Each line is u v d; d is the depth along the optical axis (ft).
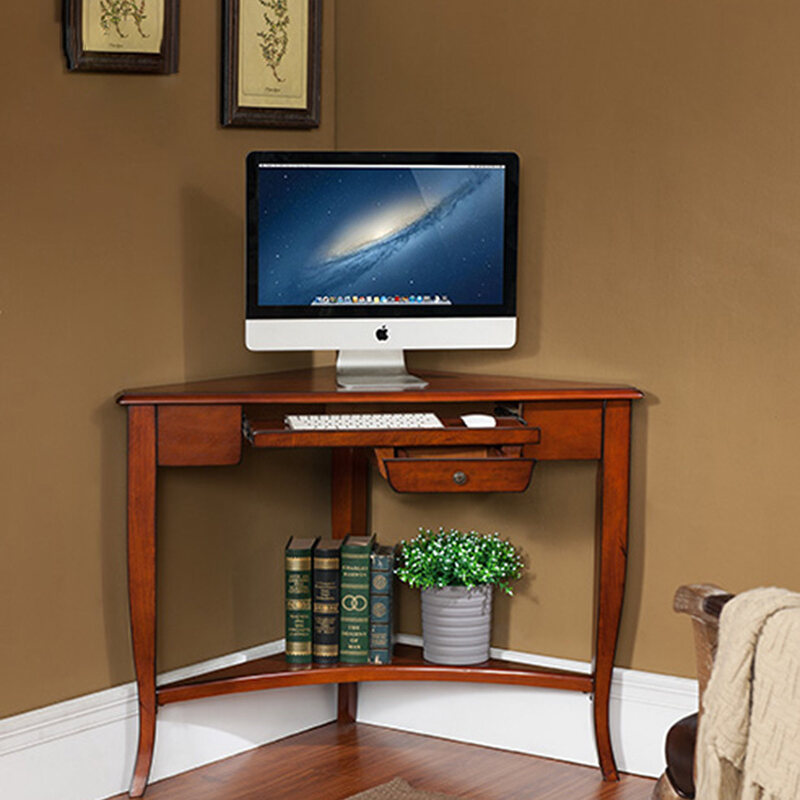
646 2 10.17
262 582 11.12
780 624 4.85
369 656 10.58
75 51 9.29
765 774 4.85
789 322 9.80
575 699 10.69
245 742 10.86
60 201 9.37
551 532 10.90
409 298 10.21
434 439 9.47
